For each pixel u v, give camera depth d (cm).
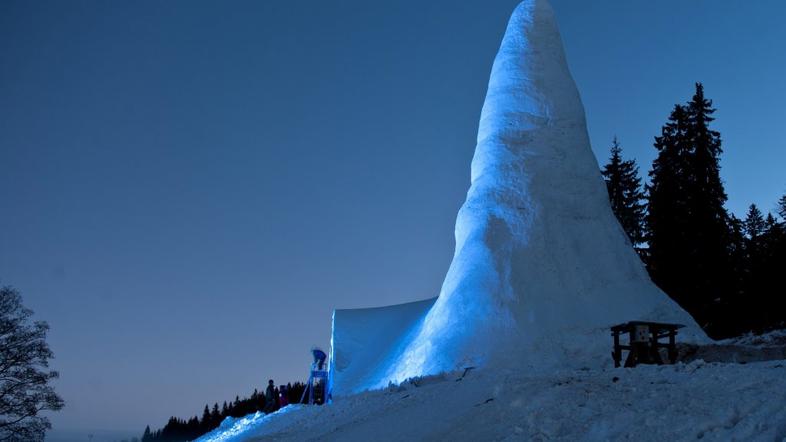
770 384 962
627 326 1545
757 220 4562
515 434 1041
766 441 795
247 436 1866
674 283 3866
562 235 2302
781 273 3572
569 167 2459
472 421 1175
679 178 4153
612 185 4931
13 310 2934
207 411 5459
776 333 2125
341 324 2709
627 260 2342
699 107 4347
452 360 2027
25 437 2866
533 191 2372
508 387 1285
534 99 2572
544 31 2702
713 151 4291
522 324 2080
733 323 3650
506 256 2234
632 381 1137
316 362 2666
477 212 2394
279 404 2727
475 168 2564
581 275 2231
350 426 1506
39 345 2945
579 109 2605
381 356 2423
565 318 2103
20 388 2872
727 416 893
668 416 939
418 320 2514
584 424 1010
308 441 1480
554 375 1271
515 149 2481
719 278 3794
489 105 2639
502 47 2734
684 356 1931
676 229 3991
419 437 1217
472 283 2203
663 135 4381
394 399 1681
